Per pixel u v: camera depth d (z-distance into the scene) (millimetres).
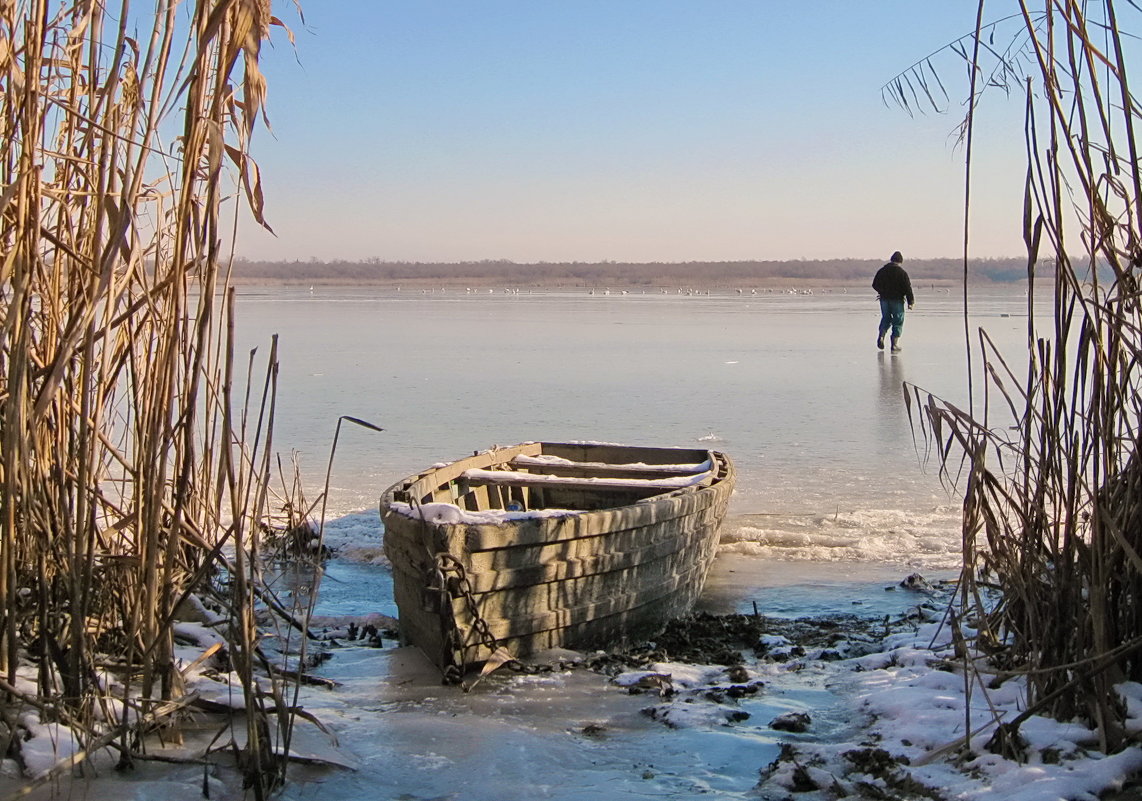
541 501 9258
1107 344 4613
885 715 4844
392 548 6230
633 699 5277
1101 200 4234
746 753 4512
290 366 23922
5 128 3984
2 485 4105
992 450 13109
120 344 4895
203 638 5691
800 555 8750
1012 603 5105
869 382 20797
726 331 38219
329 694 5332
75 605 3957
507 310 58156
